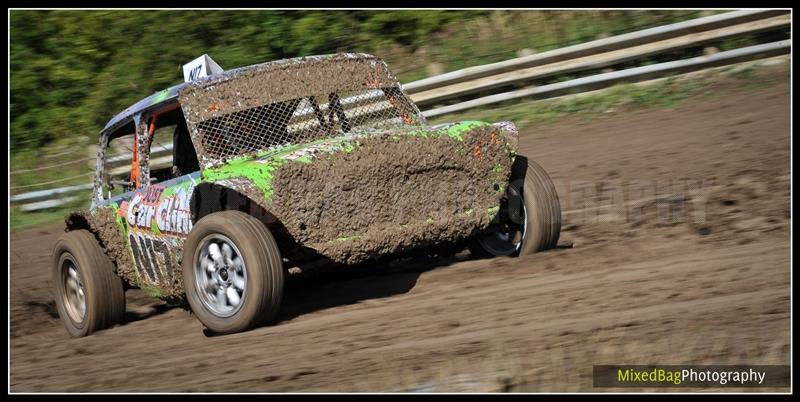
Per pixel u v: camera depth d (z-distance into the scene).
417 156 8.52
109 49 27.47
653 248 9.80
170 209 9.17
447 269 9.86
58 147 25.33
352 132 9.41
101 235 10.22
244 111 9.30
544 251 9.91
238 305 8.29
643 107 18.91
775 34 19.88
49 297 13.20
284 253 8.66
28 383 7.82
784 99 17.12
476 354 6.66
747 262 8.52
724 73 19.34
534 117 19.98
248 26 27.06
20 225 20.25
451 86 21.48
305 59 9.95
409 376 6.29
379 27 26.17
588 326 7.00
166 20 27.69
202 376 7.10
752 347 6.11
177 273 9.34
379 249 8.41
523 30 24.67
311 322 8.46
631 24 23.50
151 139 10.03
